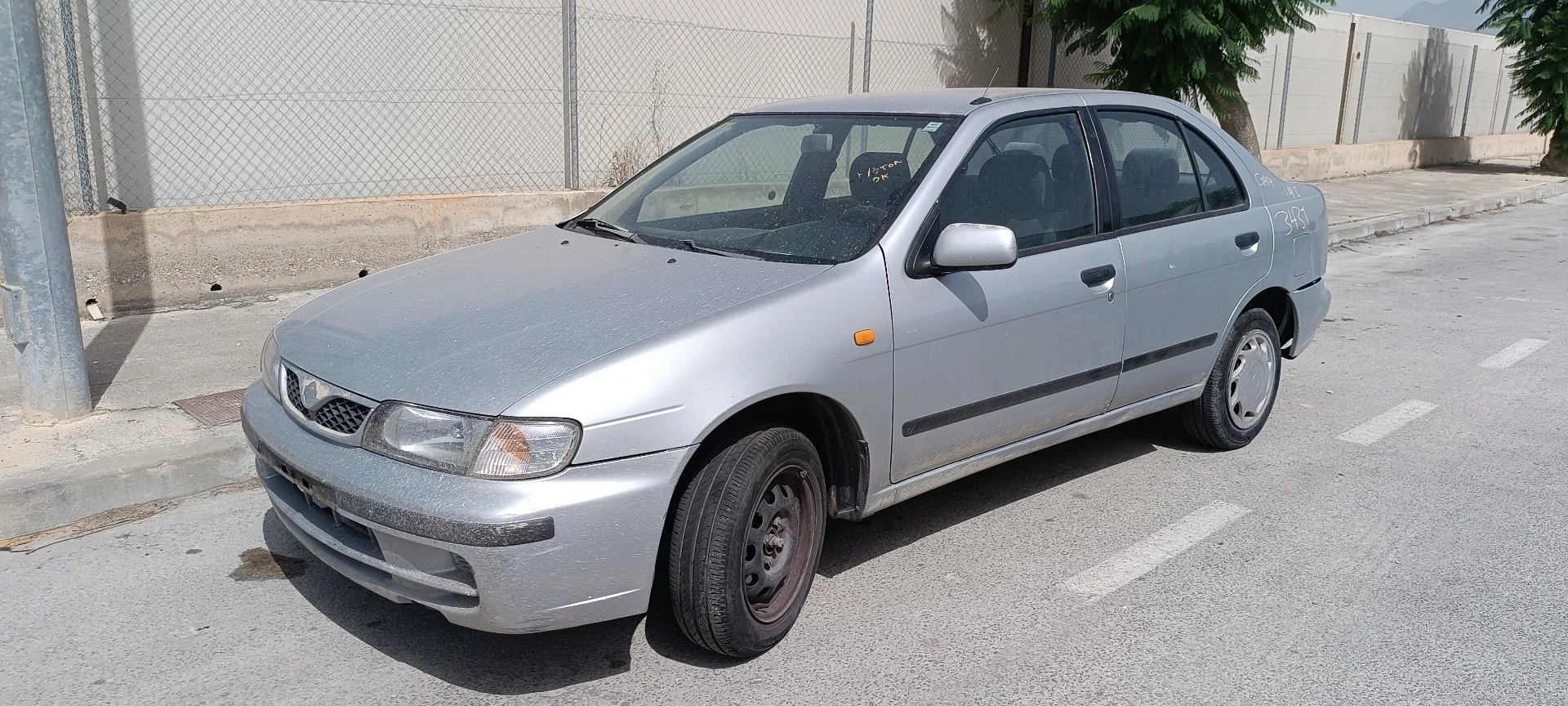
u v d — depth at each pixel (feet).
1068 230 13.83
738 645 10.79
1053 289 13.30
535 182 30.96
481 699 10.43
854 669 11.01
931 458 12.60
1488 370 22.82
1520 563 13.57
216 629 11.66
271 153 26.30
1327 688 10.69
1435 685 10.78
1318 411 19.88
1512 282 33.24
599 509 9.60
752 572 10.88
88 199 23.65
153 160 24.58
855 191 12.85
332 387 10.50
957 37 42.47
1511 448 17.92
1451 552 13.89
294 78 26.30
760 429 10.68
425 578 9.72
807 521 11.48
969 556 13.67
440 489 9.46
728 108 35.27
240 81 25.50
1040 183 13.67
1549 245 41.34
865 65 39.06
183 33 24.53
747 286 11.23
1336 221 43.27
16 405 17.06
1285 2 40.65
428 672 10.90
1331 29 59.72
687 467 10.46
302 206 25.17
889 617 12.09
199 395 17.80
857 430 11.57
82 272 22.76
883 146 13.41
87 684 10.59
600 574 9.78
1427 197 53.47
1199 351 15.94
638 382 9.82
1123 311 14.32
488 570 9.39
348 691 10.54
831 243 12.14
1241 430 17.44
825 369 10.96
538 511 9.36
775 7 35.76
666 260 12.32
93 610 12.02
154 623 11.76
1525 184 60.90
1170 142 15.83
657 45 32.96
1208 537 14.30
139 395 17.74
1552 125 68.33
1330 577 13.15
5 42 14.90
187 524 14.25
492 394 9.65
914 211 12.23
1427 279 33.58
